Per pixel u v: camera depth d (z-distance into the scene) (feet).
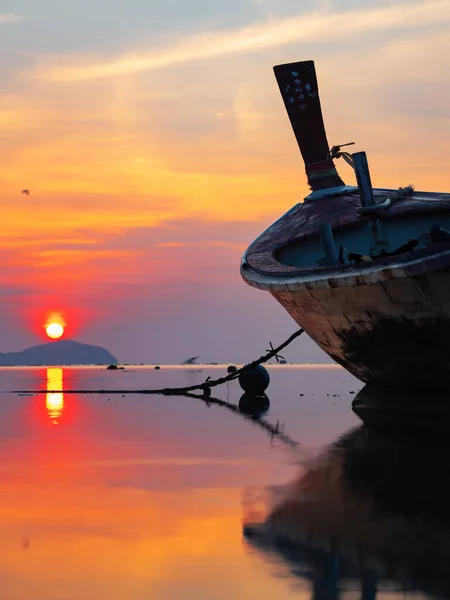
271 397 88.38
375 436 48.88
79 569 21.62
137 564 22.02
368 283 47.19
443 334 47.96
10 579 20.83
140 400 84.02
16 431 53.42
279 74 78.13
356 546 23.56
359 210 64.59
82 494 31.60
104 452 43.27
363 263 47.57
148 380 148.05
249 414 65.92
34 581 20.68
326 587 19.99
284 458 40.52
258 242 70.85
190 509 28.76
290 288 53.62
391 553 22.79
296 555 22.72
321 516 27.45
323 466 37.83
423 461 38.88
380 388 60.18
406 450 42.65
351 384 123.13
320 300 55.57
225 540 24.38
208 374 187.32
